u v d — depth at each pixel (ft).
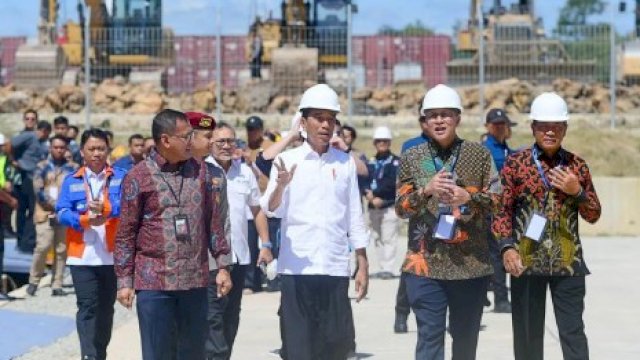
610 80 150.10
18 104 155.63
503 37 161.48
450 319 34.32
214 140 40.50
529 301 34.71
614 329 52.80
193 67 162.81
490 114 53.47
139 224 31.71
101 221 40.63
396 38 163.22
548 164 34.37
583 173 34.40
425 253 33.63
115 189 41.32
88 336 41.06
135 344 49.49
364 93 153.99
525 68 159.53
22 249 78.84
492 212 33.71
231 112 152.66
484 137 62.28
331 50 159.12
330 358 34.68
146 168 31.71
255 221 40.91
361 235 34.65
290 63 156.25
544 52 160.35
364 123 145.69
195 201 31.76
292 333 34.22
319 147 34.42
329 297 34.32
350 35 130.31
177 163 31.94
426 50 163.22
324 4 161.99
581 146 135.95
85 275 40.83
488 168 33.99
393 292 66.54
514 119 147.84
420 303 33.65
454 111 33.73
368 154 126.93
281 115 149.69
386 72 163.02
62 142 63.87
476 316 33.96
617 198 107.55
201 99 153.17
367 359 45.60
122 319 57.06
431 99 33.78
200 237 31.86
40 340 50.70
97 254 40.81
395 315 54.03
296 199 34.22
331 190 34.30
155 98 155.22
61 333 52.60
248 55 162.20
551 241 34.04
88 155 41.37
